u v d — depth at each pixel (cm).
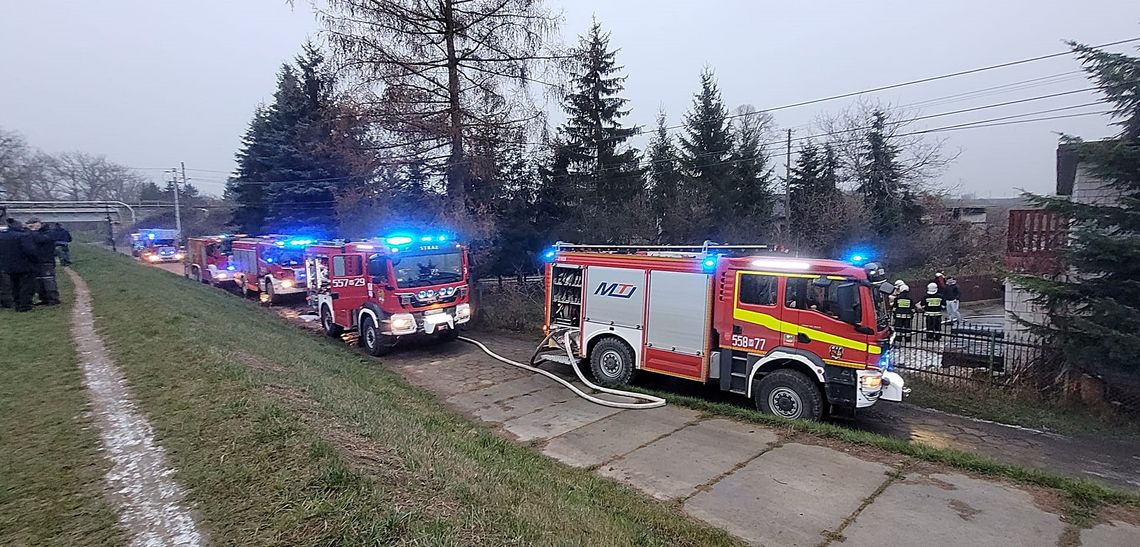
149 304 1141
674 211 2186
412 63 1461
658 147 2553
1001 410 873
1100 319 826
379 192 1603
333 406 563
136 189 8219
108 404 541
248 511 338
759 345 815
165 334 834
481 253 1686
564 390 973
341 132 1477
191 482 379
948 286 1677
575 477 590
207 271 2464
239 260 2231
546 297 1110
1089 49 869
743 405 890
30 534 322
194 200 6719
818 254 2722
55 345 792
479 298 1656
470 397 938
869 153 3353
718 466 627
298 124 2684
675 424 774
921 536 473
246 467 393
